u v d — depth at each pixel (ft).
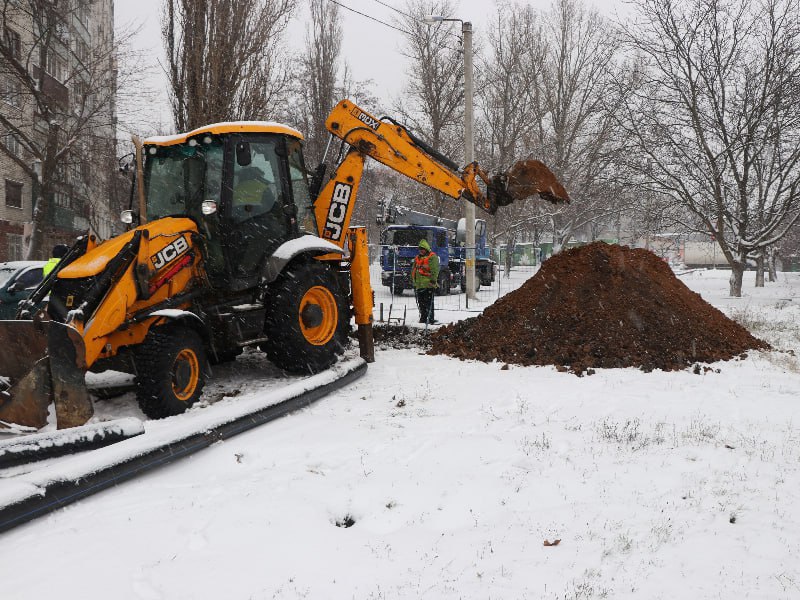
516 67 108.06
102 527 12.51
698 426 18.70
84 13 94.43
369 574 10.87
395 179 115.44
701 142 62.03
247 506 13.51
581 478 14.83
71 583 10.49
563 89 107.04
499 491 14.23
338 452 16.84
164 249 20.89
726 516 12.75
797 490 13.91
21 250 84.84
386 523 13.02
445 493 14.21
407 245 71.67
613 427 18.69
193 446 16.33
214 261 22.94
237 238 23.08
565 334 29.73
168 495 14.12
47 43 63.67
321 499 13.97
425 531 12.58
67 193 78.54
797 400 21.68
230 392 23.15
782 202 62.03
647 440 17.38
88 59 70.69
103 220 100.37
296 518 13.01
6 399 17.11
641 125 64.34
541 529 12.38
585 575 10.63
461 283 80.02
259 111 47.37
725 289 78.95
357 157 28.14
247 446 17.13
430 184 28.68
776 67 59.77
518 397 22.22
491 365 28.09
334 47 89.45
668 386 23.70
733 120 61.67
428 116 103.81
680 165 62.85
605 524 12.49
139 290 19.74
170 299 21.06
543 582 10.43
